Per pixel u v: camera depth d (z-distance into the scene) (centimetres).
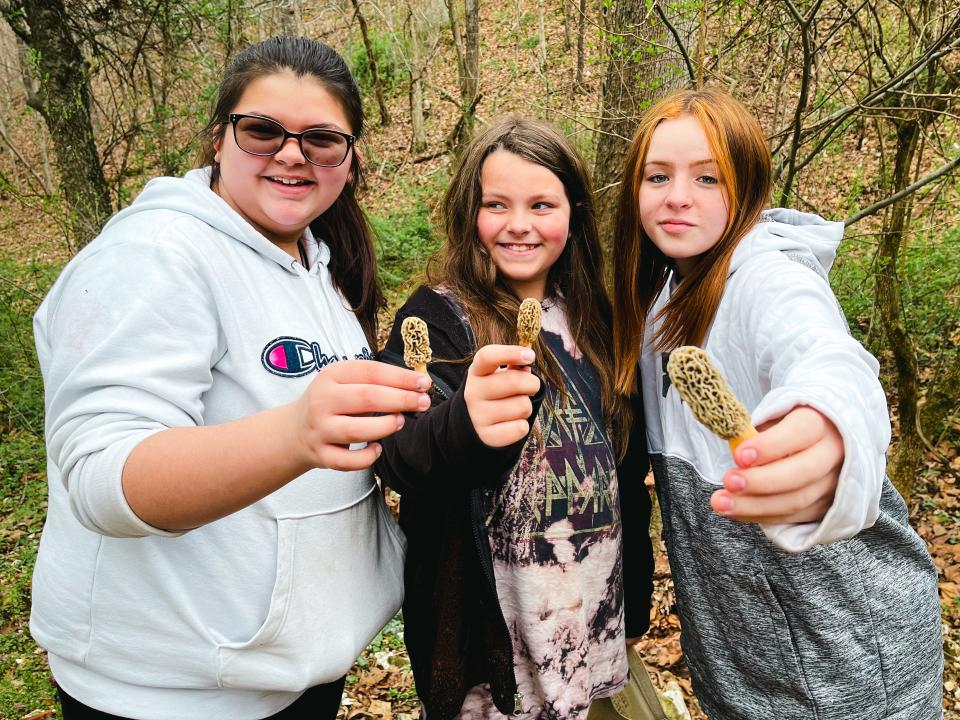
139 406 113
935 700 166
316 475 144
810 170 529
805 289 135
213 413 138
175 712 138
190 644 135
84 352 118
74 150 608
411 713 329
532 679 181
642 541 207
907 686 161
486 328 175
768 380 139
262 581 138
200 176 155
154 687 138
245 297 138
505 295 183
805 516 86
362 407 90
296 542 140
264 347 139
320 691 168
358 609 157
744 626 166
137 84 671
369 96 1839
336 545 149
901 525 160
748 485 80
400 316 181
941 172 327
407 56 1828
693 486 171
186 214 137
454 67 1873
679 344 168
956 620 395
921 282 557
